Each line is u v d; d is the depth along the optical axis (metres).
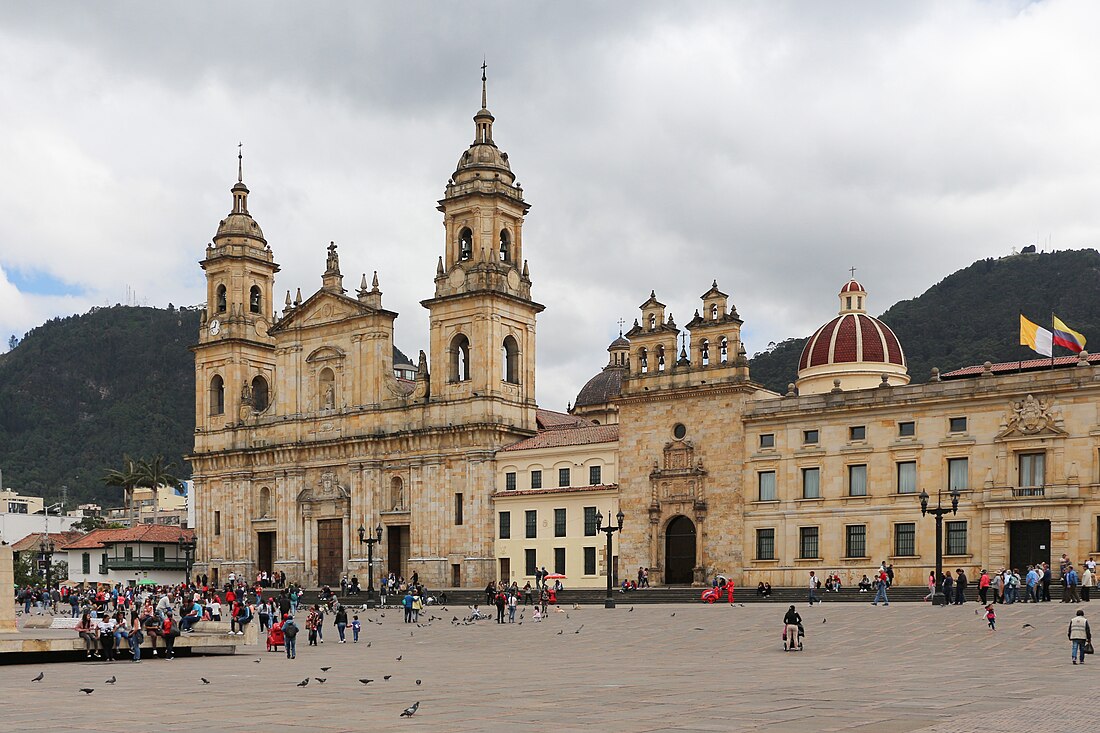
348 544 131.62
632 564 107.38
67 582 167.75
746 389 102.38
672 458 105.75
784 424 99.62
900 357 111.56
